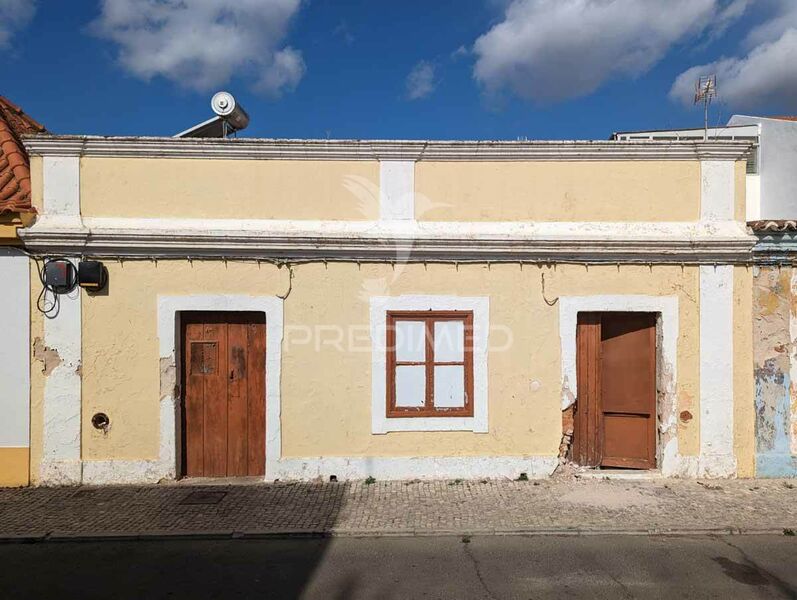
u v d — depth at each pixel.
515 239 6.90
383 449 7.00
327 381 6.99
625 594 4.38
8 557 5.10
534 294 7.05
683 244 6.90
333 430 6.98
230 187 7.02
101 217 6.94
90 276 6.70
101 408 6.85
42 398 6.79
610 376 7.34
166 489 6.69
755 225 6.92
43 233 6.62
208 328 7.13
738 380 7.04
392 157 7.07
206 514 5.93
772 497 6.35
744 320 7.04
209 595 4.40
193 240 6.79
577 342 7.28
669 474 6.99
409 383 7.05
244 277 6.95
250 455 7.14
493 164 7.12
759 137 13.88
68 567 4.89
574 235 6.96
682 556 5.03
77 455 6.82
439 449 7.02
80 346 6.82
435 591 4.44
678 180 7.14
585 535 5.48
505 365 7.05
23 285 6.76
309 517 5.84
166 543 5.38
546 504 6.17
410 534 5.50
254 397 7.14
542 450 7.05
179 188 6.99
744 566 4.84
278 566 4.89
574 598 4.32
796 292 7.05
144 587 4.54
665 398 7.01
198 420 7.12
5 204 6.84
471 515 5.88
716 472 6.97
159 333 6.89
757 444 7.03
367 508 6.08
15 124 9.21
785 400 7.04
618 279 7.04
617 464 7.31
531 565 4.87
